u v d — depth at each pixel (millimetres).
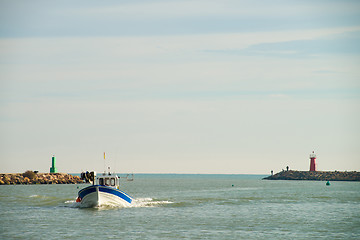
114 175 88875
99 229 62781
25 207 88812
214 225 66500
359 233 60656
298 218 74125
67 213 78750
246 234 59594
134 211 81938
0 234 59188
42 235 58531
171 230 62219
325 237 57969
